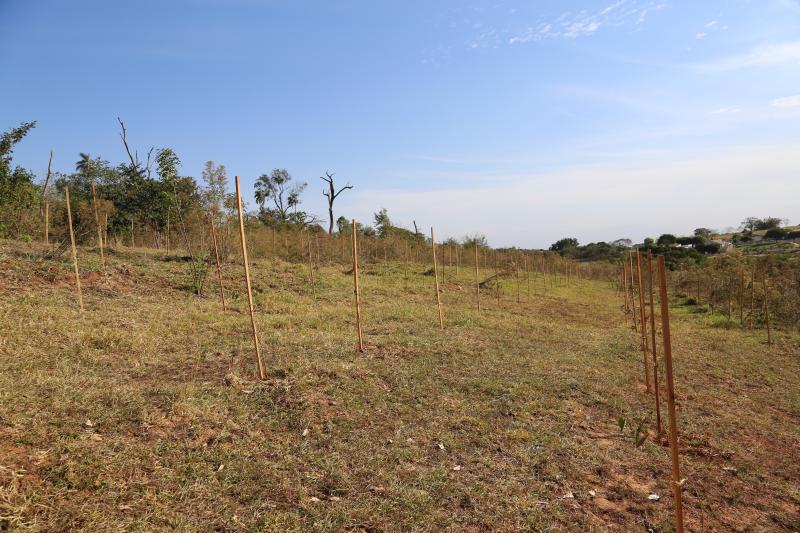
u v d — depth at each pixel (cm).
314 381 598
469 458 467
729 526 393
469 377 702
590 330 1258
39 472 332
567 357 872
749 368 920
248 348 717
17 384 463
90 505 313
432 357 783
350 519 350
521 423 561
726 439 569
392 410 559
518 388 671
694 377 835
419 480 415
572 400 653
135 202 1752
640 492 436
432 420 545
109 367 586
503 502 396
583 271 3959
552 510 391
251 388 561
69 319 739
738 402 713
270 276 1426
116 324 763
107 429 411
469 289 1972
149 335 734
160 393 506
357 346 793
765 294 1286
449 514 373
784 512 423
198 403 492
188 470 378
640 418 614
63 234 1456
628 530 376
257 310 1049
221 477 378
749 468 498
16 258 1006
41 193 1580
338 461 429
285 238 2178
